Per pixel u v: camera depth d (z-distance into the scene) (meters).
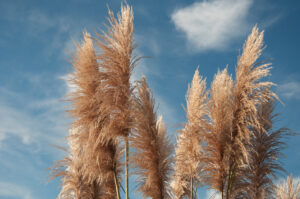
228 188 4.45
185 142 5.20
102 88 4.73
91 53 5.09
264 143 5.29
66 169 6.42
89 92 4.96
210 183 4.52
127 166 4.76
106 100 4.64
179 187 5.79
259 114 5.28
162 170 4.75
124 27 4.95
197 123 4.98
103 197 5.84
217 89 4.57
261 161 5.27
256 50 4.41
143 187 4.76
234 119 4.43
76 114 4.90
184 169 5.54
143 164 4.68
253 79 4.39
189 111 5.41
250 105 4.28
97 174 5.01
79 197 6.15
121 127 4.77
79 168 6.30
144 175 4.76
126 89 4.81
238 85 4.48
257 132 5.28
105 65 4.83
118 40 4.93
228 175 4.45
